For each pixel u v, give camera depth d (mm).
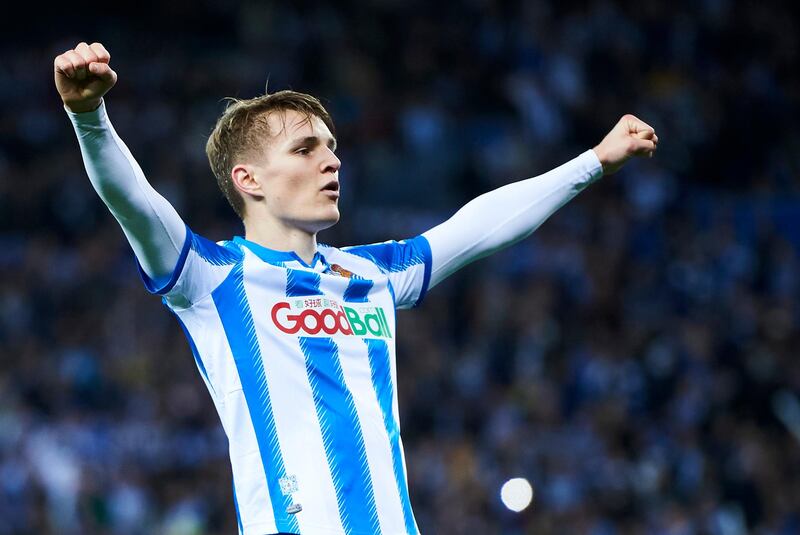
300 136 12500
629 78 69375
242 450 11773
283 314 12039
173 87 62719
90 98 11148
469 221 13648
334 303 12297
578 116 66375
